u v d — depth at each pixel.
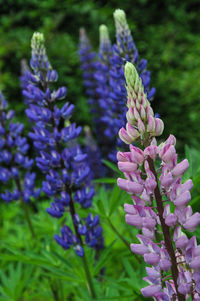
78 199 3.37
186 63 9.84
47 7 10.01
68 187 3.38
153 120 1.83
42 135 3.38
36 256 3.69
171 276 2.09
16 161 4.77
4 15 10.27
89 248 3.66
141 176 1.93
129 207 1.91
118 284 3.06
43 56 3.38
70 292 4.52
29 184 4.76
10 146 4.71
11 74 9.66
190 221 1.87
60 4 10.01
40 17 10.04
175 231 1.93
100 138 6.52
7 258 3.53
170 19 10.33
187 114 8.88
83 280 3.51
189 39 10.16
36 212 6.42
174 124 8.42
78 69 9.18
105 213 3.49
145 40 9.78
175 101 8.98
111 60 3.75
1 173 4.76
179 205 1.86
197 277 1.89
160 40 9.88
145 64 3.63
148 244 1.93
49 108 3.37
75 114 9.01
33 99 3.38
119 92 3.64
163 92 8.98
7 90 9.24
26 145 4.77
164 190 1.92
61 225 4.45
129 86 1.85
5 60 9.70
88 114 8.93
